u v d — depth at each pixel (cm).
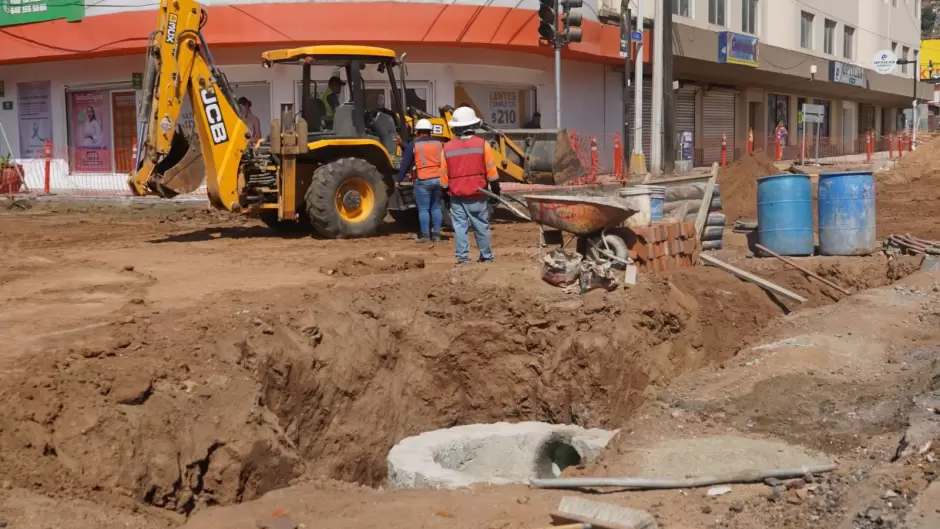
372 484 845
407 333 920
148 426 602
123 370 638
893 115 6031
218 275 1081
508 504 600
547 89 2675
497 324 937
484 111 2556
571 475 683
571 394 897
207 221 1847
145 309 843
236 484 610
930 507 504
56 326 771
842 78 4481
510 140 1750
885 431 689
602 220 986
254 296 891
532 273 984
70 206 2173
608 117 2972
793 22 4138
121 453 573
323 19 2245
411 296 948
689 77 3447
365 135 1494
